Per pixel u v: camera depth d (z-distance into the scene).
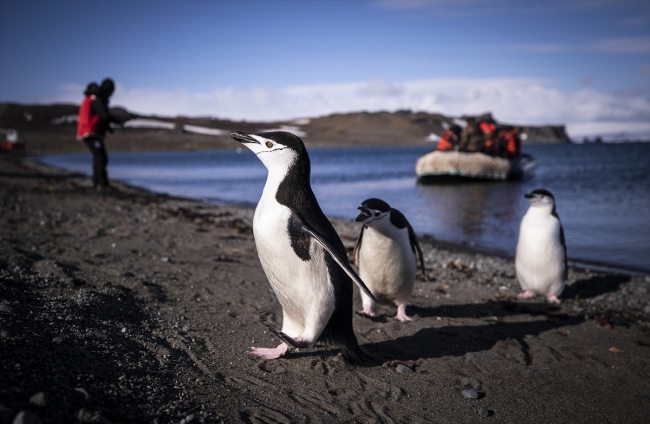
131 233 8.59
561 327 5.25
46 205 11.81
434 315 5.40
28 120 140.75
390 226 4.68
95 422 2.14
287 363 3.65
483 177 25.47
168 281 5.44
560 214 14.02
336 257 3.22
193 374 3.18
